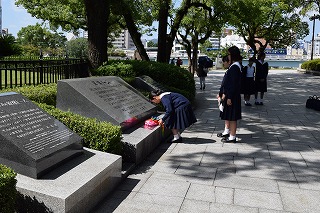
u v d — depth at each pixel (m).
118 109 6.52
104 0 12.38
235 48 6.97
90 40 12.45
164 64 12.60
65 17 29.61
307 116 10.44
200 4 19.73
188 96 11.20
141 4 15.71
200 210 4.05
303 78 28.20
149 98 8.95
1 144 3.88
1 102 4.27
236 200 4.34
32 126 4.26
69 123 5.16
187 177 5.12
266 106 12.48
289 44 44.19
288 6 31.75
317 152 6.50
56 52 62.50
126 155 5.58
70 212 3.54
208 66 18.36
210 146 6.83
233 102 6.87
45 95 6.70
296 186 4.82
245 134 7.93
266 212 4.02
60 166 4.21
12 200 3.20
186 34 31.72
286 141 7.31
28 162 3.79
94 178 3.99
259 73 12.52
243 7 20.02
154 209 4.08
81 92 6.28
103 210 4.04
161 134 7.01
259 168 5.54
